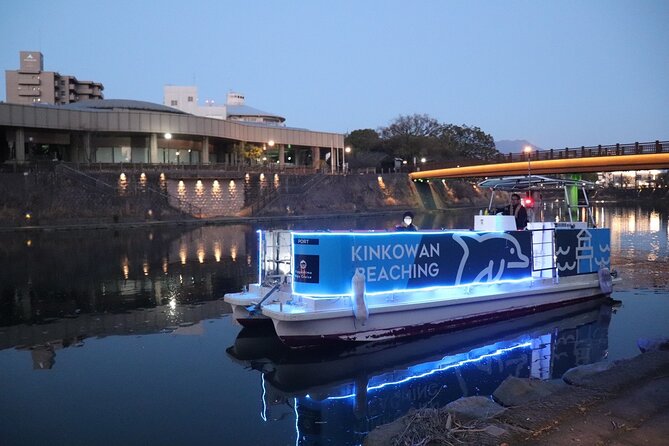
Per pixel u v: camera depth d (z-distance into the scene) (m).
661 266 20.06
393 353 9.84
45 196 45.66
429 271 11.15
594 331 11.12
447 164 73.44
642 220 52.88
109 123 59.03
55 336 11.04
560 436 4.98
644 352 8.09
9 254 26.08
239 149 75.00
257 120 100.38
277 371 8.88
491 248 12.14
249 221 55.34
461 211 83.50
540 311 12.79
